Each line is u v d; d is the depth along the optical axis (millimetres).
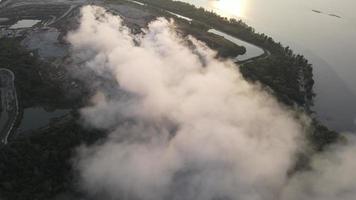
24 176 126062
